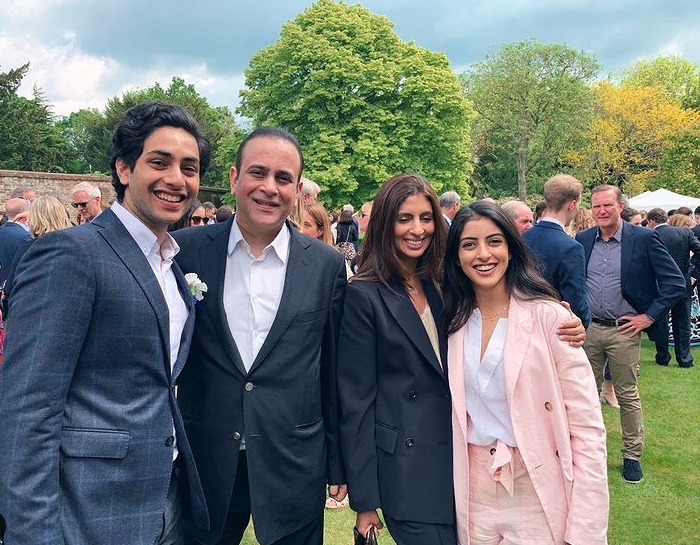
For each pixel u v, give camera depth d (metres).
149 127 1.58
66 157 37.41
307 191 4.13
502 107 30.97
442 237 2.04
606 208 3.93
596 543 1.68
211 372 1.90
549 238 3.57
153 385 1.59
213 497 1.88
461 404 1.84
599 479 1.71
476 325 1.93
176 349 1.72
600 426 1.76
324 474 2.06
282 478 1.90
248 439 1.85
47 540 1.30
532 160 33.75
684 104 34.00
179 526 1.81
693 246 6.49
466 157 26.64
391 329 1.92
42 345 1.34
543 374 1.77
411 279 2.07
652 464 3.99
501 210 1.88
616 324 3.88
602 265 4.00
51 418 1.35
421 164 25.05
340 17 25.16
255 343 1.93
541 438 1.76
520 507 1.79
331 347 2.08
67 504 1.41
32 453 1.30
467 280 1.96
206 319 1.91
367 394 1.96
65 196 16.14
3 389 1.34
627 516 3.32
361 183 24.42
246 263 1.99
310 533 2.09
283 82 24.88
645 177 30.25
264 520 1.87
